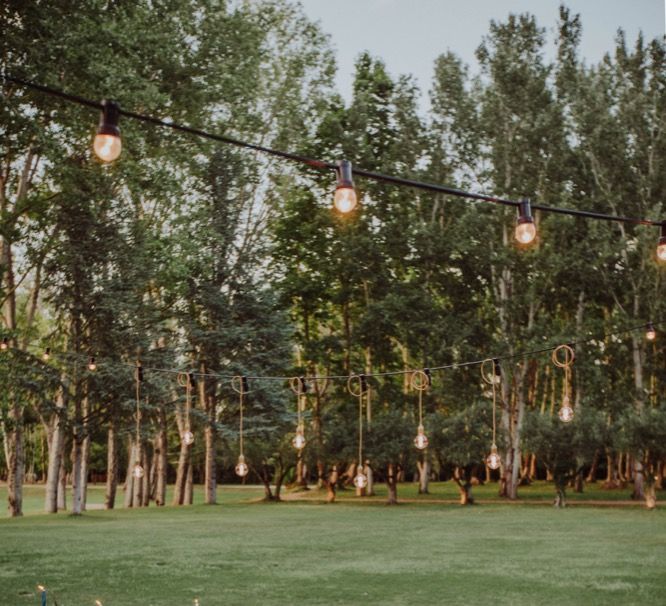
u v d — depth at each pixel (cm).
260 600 1377
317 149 5653
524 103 5288
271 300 5134
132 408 4012
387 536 2645
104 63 3088
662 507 4394
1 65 2942
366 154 5531
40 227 3756
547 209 841
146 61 3491
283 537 2625
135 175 3444
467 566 1847
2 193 3728
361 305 5997
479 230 5234
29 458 7988
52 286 4047
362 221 5584
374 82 5959
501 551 2177
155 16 3750
